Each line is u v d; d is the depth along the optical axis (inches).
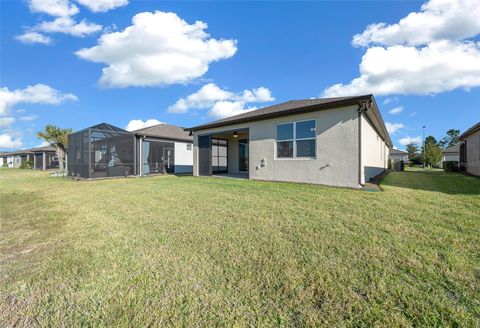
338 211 180.1
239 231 140.6
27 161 1208.2
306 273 92.5
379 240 122.3
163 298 79.6
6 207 225.5
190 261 104.7
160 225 156.3
